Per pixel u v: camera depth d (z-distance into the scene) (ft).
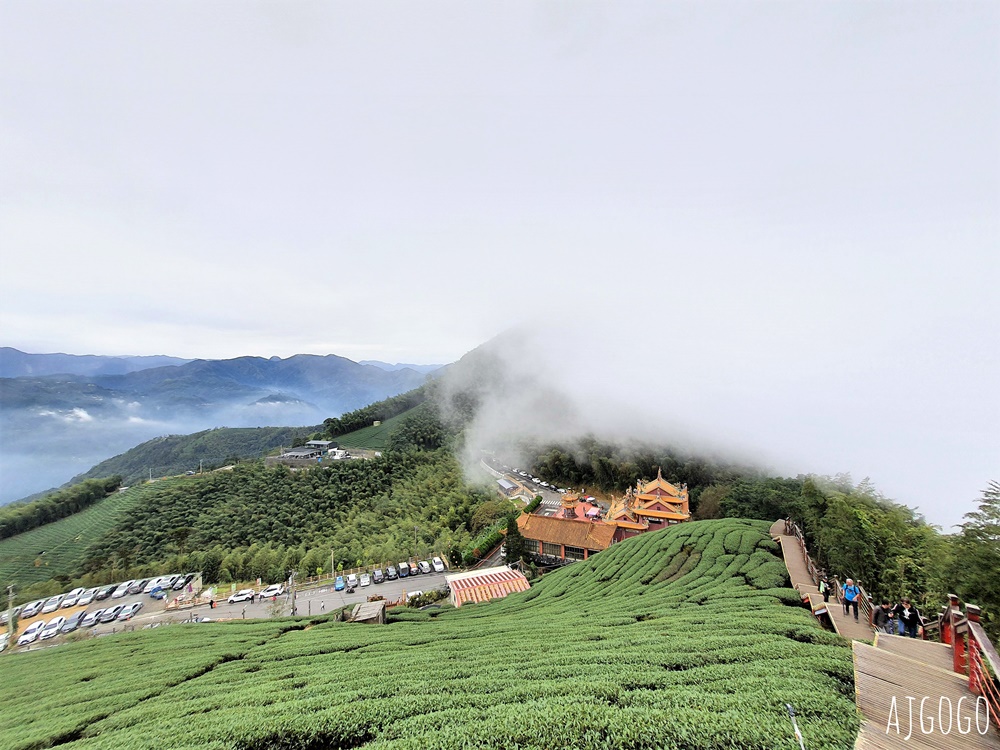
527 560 209.87
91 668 103.40
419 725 45.50
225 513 266.36
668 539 161.17
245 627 133.28
